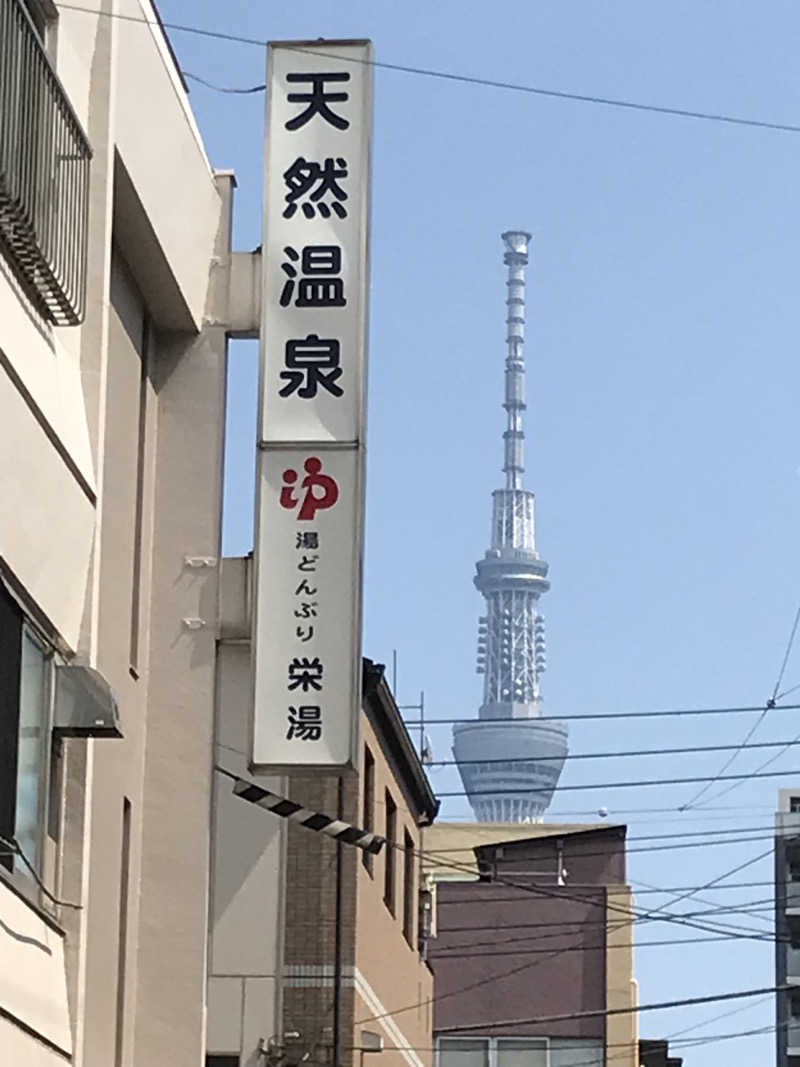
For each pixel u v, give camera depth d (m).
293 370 21.33
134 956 21.19
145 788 21.64
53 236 16.03
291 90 21.78
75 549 16.98
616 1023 58.03
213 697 21.91
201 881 21.41
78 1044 16.81
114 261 20.44
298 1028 31.53
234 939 31.39
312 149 21.67
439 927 59.41
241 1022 31.06
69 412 16.94
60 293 16.28
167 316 22.25
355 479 21.08
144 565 21.92
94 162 18.14
